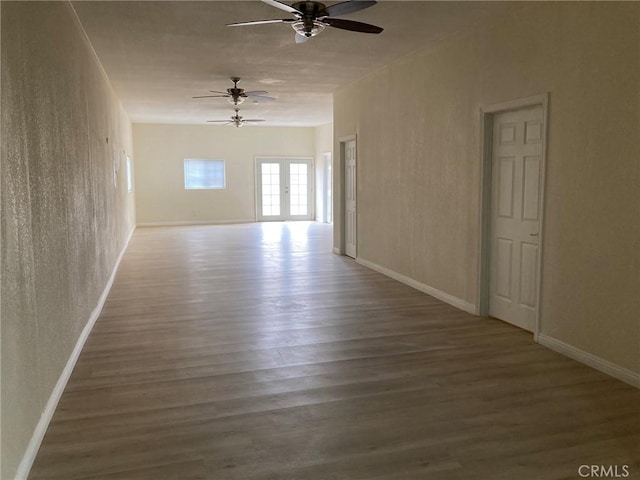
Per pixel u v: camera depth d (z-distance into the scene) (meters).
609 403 2.87
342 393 3.02
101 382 3.17
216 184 13.53
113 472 2.21
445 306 4.99
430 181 5.36
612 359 3.24
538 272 3.83
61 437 2.50
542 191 3.74
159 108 9.79
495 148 4.43
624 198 3.10
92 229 4.57
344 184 8.09
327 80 7.11
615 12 3.11
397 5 3.98
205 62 5.91
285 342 3.94
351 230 7.94
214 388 3.09
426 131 5.38
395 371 3.35
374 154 6.73
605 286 3.26
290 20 3.77
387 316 4.65
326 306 5.01
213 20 4.37
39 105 2.67
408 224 5.89
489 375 3.28
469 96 4.61
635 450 2.39
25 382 2.22
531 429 2.59
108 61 5.73
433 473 2.21
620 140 3.11
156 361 3.53
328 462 2.30
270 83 7.27
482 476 2.19
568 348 3.59
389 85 6.18
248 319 4.56
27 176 2.36
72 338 3.43
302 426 2.62
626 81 3.05
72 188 3.57
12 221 2.08
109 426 2.61
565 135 3.53
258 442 2.47
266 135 13.78
